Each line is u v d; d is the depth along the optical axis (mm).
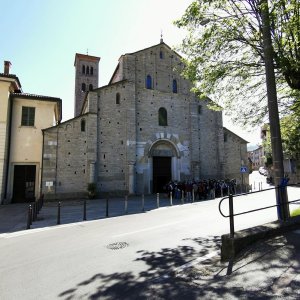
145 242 8320
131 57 28531
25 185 23562
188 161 30219
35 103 24594
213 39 10117
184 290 4609
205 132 31719
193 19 9984
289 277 4336
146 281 5230
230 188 26109
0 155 21969
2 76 22141
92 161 24625
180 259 6496
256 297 3920
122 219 13117
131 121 27188
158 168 28969
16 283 5461
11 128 23500
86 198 24094
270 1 8320
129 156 26500
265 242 5988
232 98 12508
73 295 4785
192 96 31344
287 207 7402
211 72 10828
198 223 11055
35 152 24062
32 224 12734
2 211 17891
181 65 31281
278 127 7832
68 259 6957
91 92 25859
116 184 25828
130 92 27656
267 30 8180
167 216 13398
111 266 6258
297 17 8117
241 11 9352
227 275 4859
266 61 8133
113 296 4652
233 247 5613
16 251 8008
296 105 12453
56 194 23109
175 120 30156
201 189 22641
